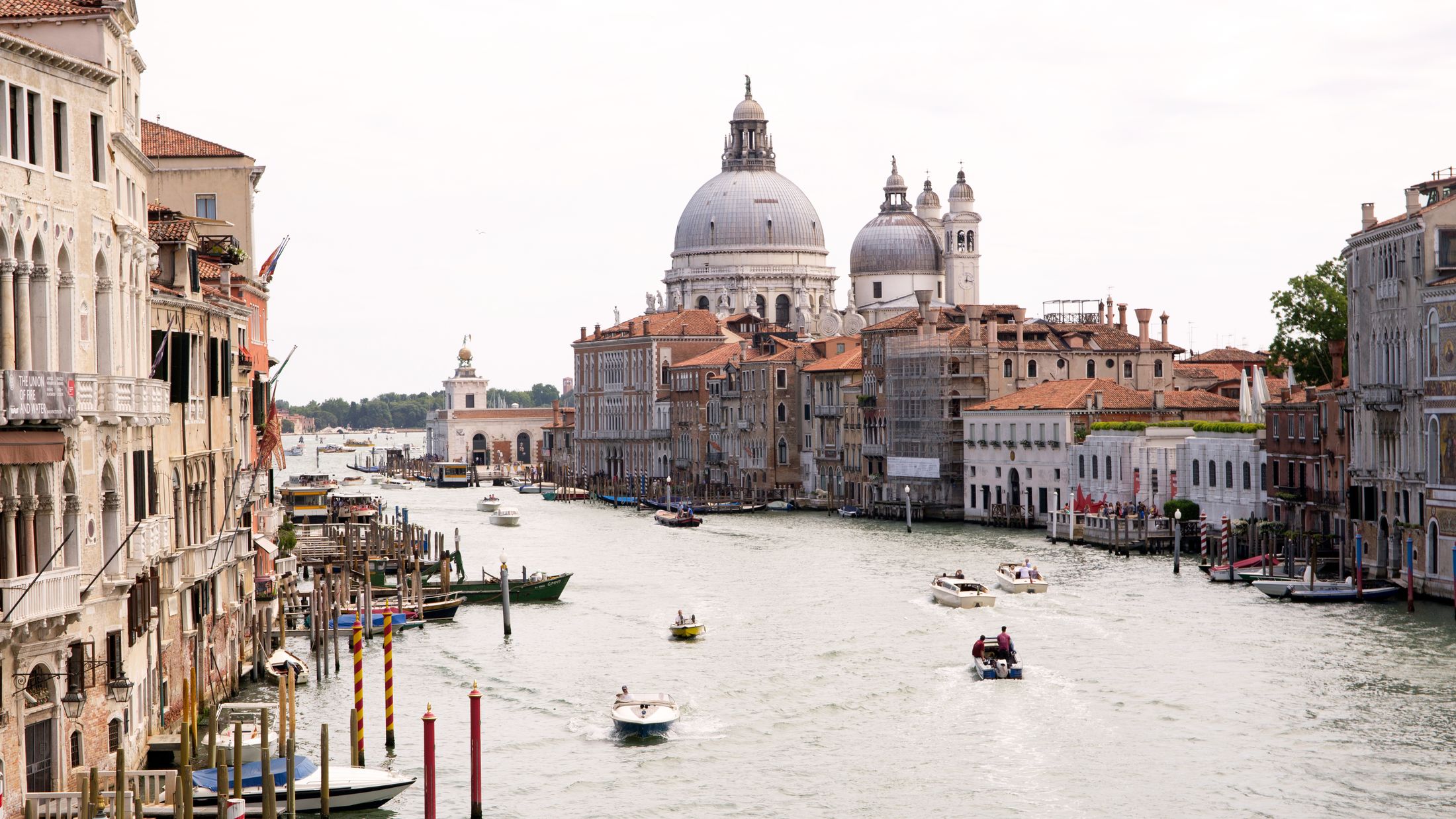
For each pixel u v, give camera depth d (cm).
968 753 5362
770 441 18600
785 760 5306
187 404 5050
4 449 3356
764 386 18675
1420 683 6238
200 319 5356
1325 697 6041
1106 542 11538
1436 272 8175
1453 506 7938
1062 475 13238
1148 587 9138
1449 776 5016
